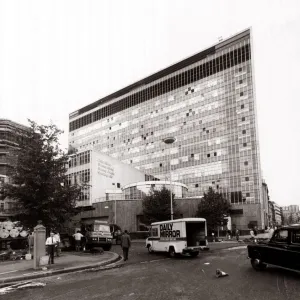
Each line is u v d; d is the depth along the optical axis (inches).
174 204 1750.7
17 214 840.3
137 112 4079.7
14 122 2500.0
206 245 803.4
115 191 2431.1
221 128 3302.2
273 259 483.2
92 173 2362.2
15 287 439.2
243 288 379.9
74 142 4874.5
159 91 3902.6
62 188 877.8
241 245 1163.9
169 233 818.8
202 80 3543.3
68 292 390.3
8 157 880.3
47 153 861.8
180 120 3639.3
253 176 3016.7
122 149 4158.5
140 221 2028.8
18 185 870.4
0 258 735.1
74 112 4980.3
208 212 1902.1
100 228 1035.3
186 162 3496.6
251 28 3282.5
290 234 465.1
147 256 827.4
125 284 429.7
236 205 2906.0
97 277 497.0
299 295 340.2
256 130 3075.8
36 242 592.1
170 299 336.2
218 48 3474.4
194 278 460.4
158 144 3782.0
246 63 3250.5
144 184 2285.9
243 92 3221.0
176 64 3789.4
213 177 3260.3
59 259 711.1
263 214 2987.2
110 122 4389.8
